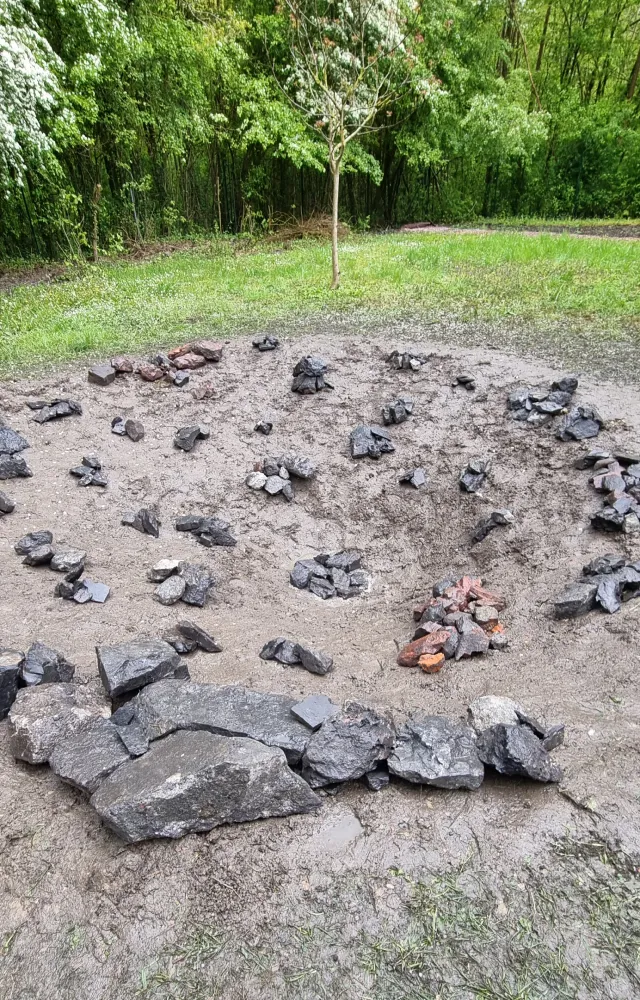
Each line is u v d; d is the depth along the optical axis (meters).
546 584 3.64
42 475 5.02
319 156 18.34
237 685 2.72
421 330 7.34
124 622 3.42
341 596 4.25
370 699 2.80
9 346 7.37
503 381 5.98
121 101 15.37
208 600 3.88
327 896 1.84
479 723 2.45
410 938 1.72
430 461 5.36
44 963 1.69
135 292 10.04
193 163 20.89
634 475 4.36
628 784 2.16
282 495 5.22
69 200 14.44
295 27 9.16
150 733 2.31
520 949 1.69
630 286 8.16
